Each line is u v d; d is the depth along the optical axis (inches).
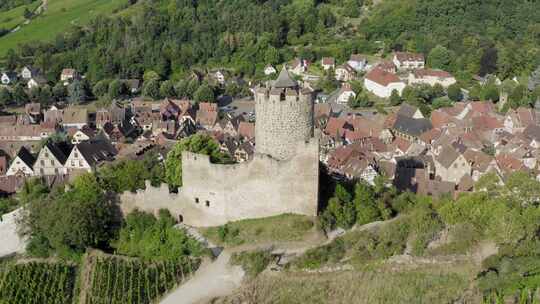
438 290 3191.4
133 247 3604.8
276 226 3380.9
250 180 3412.9
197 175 3518.7
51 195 3954.2
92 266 3484.3
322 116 7519.7
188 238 3479.3
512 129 6766.7
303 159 3324.3
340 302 3110.2
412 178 4835.1
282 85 3437.5
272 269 3238.2
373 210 3580.2
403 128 6993.1
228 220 3501.5
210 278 3245.6
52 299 3356.3
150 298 3193.9
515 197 3786.9
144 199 3710.6
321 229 3380.9
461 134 6309.1
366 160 5157.5
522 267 3213.6
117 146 6112.2
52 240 3617.1
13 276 3540.8
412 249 3408.0
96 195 3678.6
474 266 3331.7
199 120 7815.0
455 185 4788.4
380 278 3245.6
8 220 4097.0
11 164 5565.9
